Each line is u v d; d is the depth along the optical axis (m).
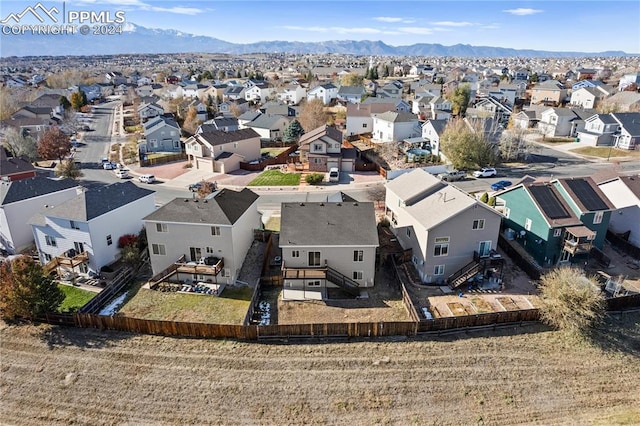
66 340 26.59
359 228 32.25
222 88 136.50
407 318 28.83
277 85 140.50
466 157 60.56
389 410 21.69
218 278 33.16
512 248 36.38
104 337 26.81
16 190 38.84
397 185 40.25
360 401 22.20
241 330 26.39
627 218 39.47
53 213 34.06
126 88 166.50
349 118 85.75
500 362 24.80
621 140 72.25
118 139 91.19
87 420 21.20
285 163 70.12
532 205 36.06
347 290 31.44
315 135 65.81
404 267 35.03
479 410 21.70
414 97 113.25
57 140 70.56
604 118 74.12
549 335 27.08
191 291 31.86
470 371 24.11
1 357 25.33
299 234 31.77
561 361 25.00
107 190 37.00
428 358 25.02
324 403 22.08
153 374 23.91
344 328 26.53
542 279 29.95
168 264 33.53
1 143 76.25
